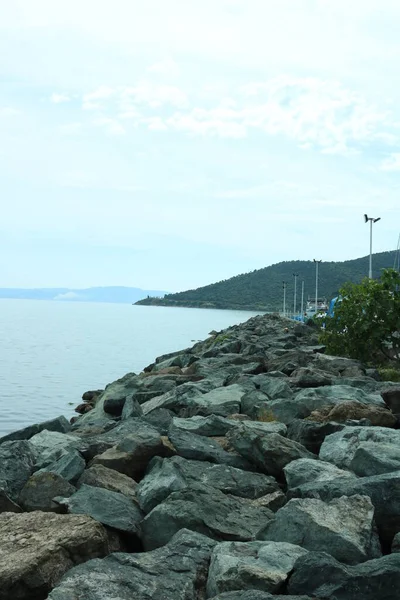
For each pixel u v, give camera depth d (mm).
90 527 6301
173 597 5270
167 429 10789
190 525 6699
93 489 7504
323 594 4953
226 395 13172
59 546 5953
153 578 5453
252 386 14133
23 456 9320
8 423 18500
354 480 6836
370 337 18344
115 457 8898
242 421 10570
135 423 10938
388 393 11125
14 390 25562
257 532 6547
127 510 7145
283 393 13078
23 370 33000
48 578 5695
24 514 6691
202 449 9016
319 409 11047
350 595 4898
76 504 7199
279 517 6277
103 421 14758
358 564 5246
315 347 22797
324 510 6195
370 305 18203
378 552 5922
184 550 5949
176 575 5562
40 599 5668
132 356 42656
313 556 5223
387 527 6301
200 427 10367
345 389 12414
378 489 6438
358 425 9984
